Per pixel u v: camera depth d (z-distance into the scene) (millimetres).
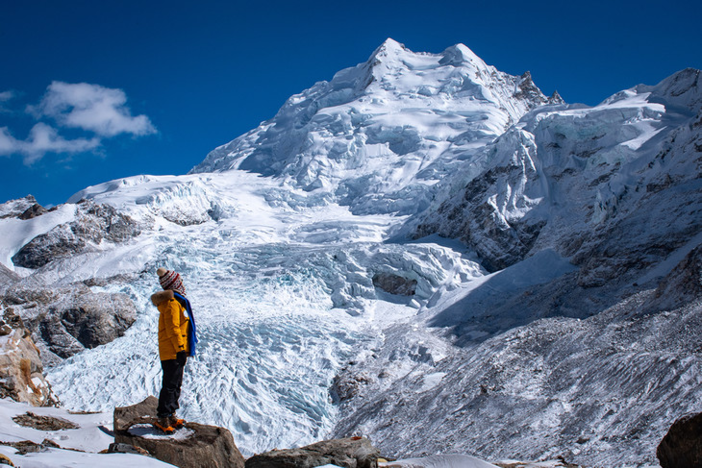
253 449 38594
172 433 8445
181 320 8562
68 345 51688
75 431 9766
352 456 8688
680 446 9055
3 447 7195
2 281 69188
